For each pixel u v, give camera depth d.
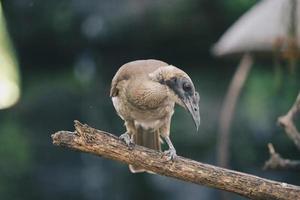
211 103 16.45
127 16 17.48
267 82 16.30
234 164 16.02
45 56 18.67
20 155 16.97
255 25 12.07
